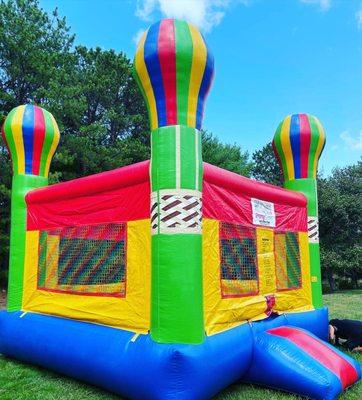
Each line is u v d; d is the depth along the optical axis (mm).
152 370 4312
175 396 4180
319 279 7512
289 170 7738
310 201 7582
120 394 4781
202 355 4387
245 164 26188
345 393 5039
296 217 7293
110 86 18500
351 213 20453
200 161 4945
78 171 17297
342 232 20688
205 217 5266
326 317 7320
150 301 4793
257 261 6152
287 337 5430
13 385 5383
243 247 5910
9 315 6672
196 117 4984
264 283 6227
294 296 6867
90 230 5961
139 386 4406
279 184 29297
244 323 5582
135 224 5340
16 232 7105
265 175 32406
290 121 7656
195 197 4785
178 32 4844
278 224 6816
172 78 4836
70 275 6109
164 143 4832
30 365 6262
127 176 5477
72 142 15852
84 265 5938
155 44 4840
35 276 6723
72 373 5367
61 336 5594
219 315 5191
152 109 5016
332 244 20594
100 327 5387
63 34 18250
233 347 4938
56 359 5516
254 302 5844
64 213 6410
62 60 17406
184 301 4516
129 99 19656
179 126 4840
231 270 5590
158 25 4984
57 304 6176
